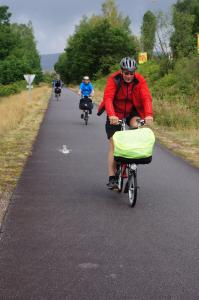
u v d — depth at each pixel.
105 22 106.44
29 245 5.33
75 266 4.77
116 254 5.10
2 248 5.24
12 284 4.37
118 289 4.29
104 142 13.89
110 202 7.22
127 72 6.83
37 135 15.42
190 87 28.84
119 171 7.54
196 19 68.94
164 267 4.77
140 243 5.44
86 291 4.25
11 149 12.22
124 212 6.69
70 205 7.00
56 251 5.16
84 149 12.48
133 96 7.08
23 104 30.66
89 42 106.12
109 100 6.94
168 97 27.17
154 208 6.91
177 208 6.92
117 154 6.79
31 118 22.16
